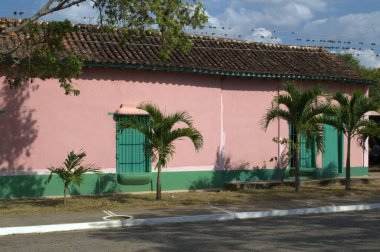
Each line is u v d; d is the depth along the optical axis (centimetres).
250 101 1692
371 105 1519
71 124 1446
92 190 1474
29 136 1402
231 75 1616
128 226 1055
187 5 1112
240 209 1228
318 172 1808
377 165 2408
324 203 1329
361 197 1443
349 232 955
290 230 986
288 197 1428
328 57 2002
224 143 1652
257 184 1617
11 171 1382
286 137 1750
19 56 1255
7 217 1103
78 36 1555
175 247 830
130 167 1528
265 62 1767
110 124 1491
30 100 1404
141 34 1157
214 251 796
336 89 1842
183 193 1520
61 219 1084
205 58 1664
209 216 1133
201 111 1611
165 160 1366
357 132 1568
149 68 1492
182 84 1581
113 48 1534
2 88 1370
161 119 1319
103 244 864
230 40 1867
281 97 1491
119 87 1497
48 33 1148
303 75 1722
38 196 1408
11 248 840
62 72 1159
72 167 1261
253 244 848
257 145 1705
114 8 1130
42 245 863
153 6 1077
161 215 1138
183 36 1185
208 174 1623
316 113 1502
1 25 1202
